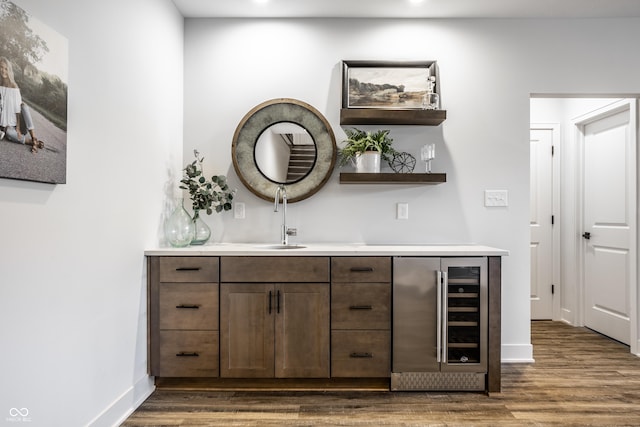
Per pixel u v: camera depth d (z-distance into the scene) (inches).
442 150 115.6
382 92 113.0
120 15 81.0
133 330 86.9
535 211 160.1
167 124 105.4
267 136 115.3
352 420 81.2
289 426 78.9
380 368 93.2
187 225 102.6
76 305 66.3
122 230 82.0
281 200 115.7
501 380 100.4
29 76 54.0
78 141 66.8
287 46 116.3
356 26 116.2
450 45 116.0
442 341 92.2
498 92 115.3
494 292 92.7
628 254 126.6
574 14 113.0
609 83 114.4
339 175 112.0
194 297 93.5
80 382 67.4
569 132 154.6
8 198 51.9
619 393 93.4
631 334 120.4
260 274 93.4
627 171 127.6
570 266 153.4
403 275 93.0
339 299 93.4
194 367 93.6
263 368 93.5
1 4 48.9
